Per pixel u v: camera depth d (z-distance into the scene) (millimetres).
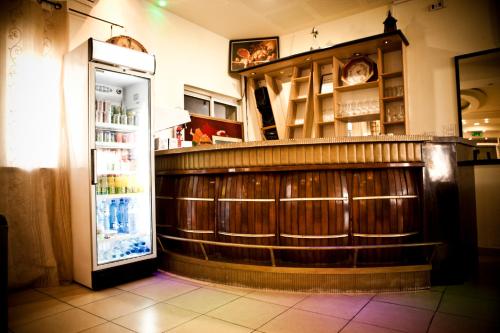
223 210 3477
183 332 2406
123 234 3766
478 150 4660
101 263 3416
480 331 2309
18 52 3570
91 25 4441
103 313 2795
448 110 4949
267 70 6258
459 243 3299
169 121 5066
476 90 4734
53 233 3705
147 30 5180
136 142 4039
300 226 3166
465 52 4852
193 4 5301
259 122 6516
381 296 2996
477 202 4590
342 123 5594
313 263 3225
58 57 3850
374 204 3123
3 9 3508
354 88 5484
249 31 6305
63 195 3695
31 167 3572
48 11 3830
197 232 3619
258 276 3254
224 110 6715
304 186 3207
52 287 3492
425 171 3236
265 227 3281
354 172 3215
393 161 3162
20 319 2717
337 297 3000
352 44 5070
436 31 5055
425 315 2582
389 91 5219
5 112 3482
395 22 4898
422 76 5137
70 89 3695
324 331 2363
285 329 2406
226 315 2680
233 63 6539
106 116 3758
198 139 5910
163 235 3908
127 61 3688
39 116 3666
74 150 3627
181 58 5680
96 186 3578
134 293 3254
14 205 3490
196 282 3549
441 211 3270
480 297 2936
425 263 3174
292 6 5449
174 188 3955
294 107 6230
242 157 3424
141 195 3961
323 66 5953
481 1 4754
